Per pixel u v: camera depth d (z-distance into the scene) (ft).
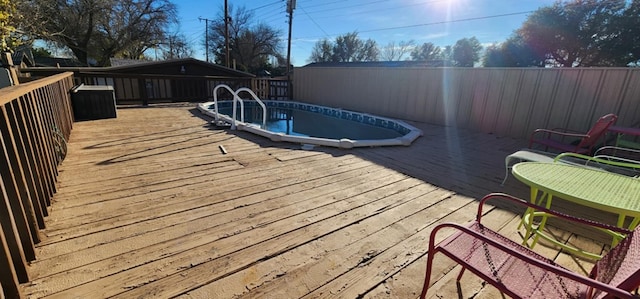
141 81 25.45
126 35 64.39
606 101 15.14
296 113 31.27
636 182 5.79
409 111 24.25
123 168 9.57
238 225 6.39
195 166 10.09
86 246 5.36
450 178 10.17
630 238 3.39
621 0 46.70
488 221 7.14
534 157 9.20
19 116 5.71
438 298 4.56
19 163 4.97
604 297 2.66
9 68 14.70
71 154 10.87
